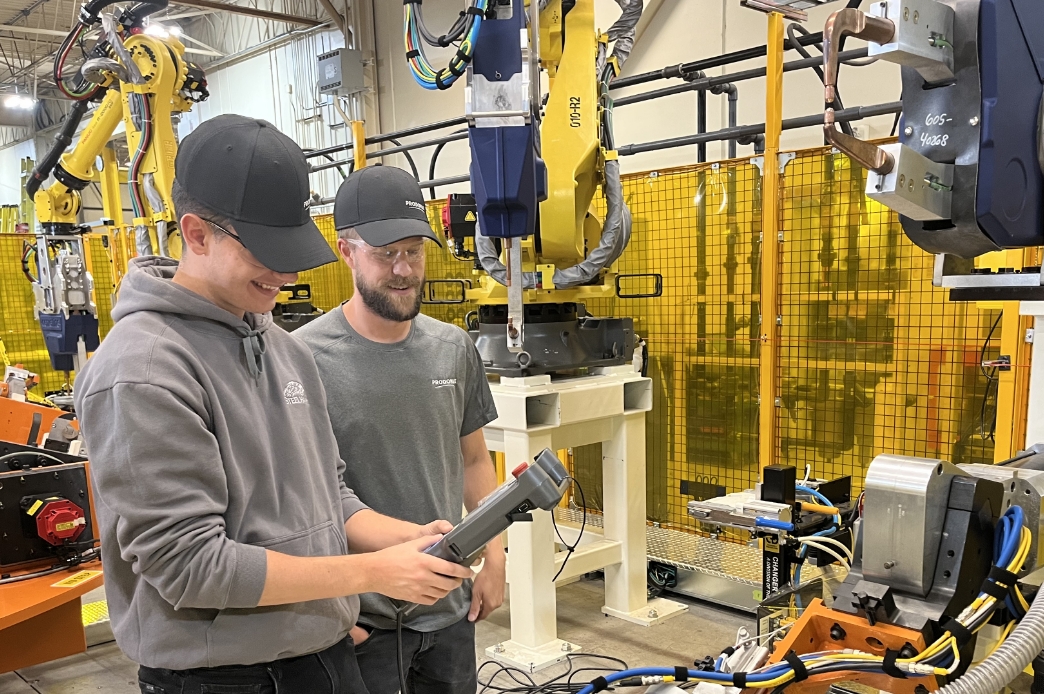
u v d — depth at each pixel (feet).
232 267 3.57
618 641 9.86
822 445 11.25
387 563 3.76
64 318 16.97
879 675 3.09
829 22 2.75
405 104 22.49
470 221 10.19
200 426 3.42
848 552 4.95
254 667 3.87
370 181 5.35
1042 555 3.62
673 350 12.77
